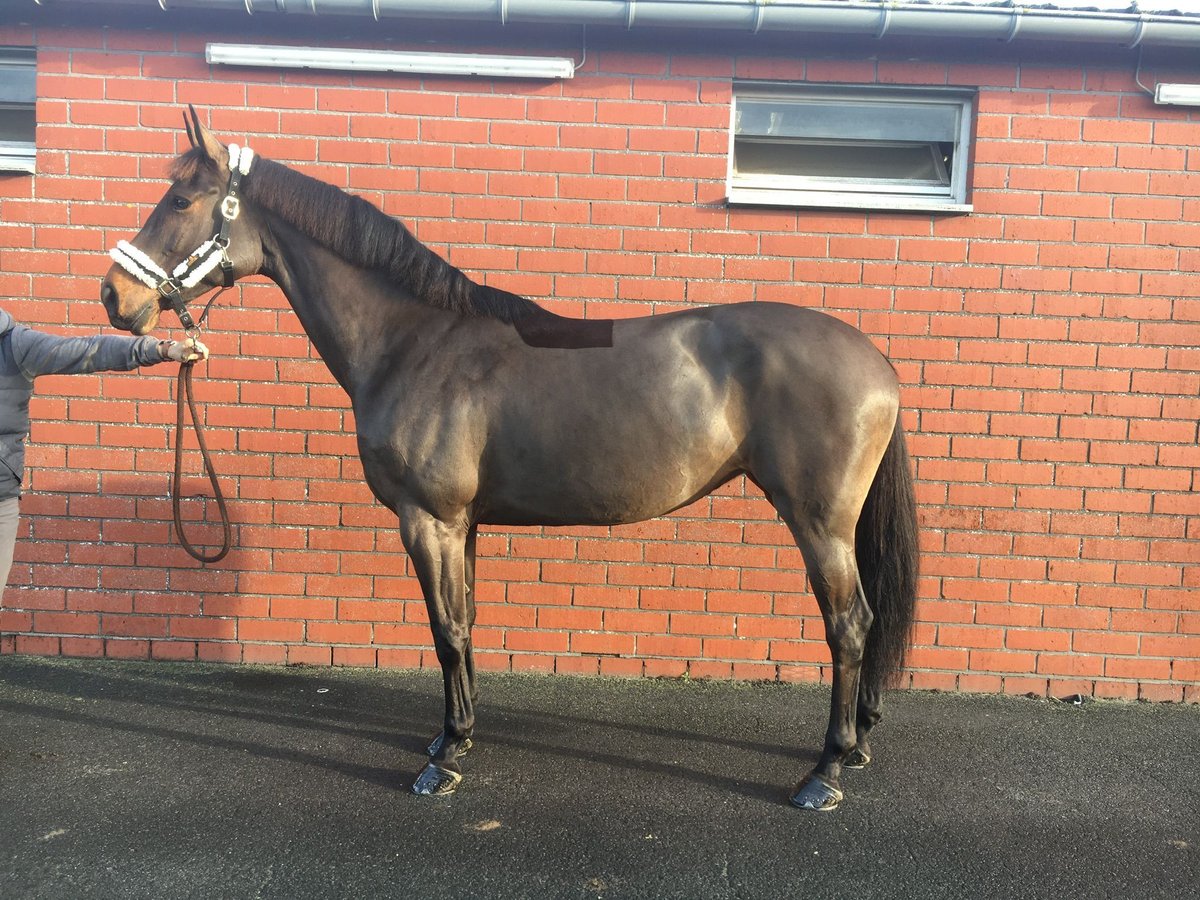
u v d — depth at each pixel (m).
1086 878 2.19
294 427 3.54
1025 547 3.49
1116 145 3.38
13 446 2.53
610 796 2.58
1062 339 3.43
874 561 2.65
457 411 2.48
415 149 3.46
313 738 2.95
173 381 3.53
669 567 3.55
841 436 2.42
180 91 3.44
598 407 2.47
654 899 2.05
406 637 3.62
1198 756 2.96
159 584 3.61
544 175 3.46
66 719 3.05
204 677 3.49
